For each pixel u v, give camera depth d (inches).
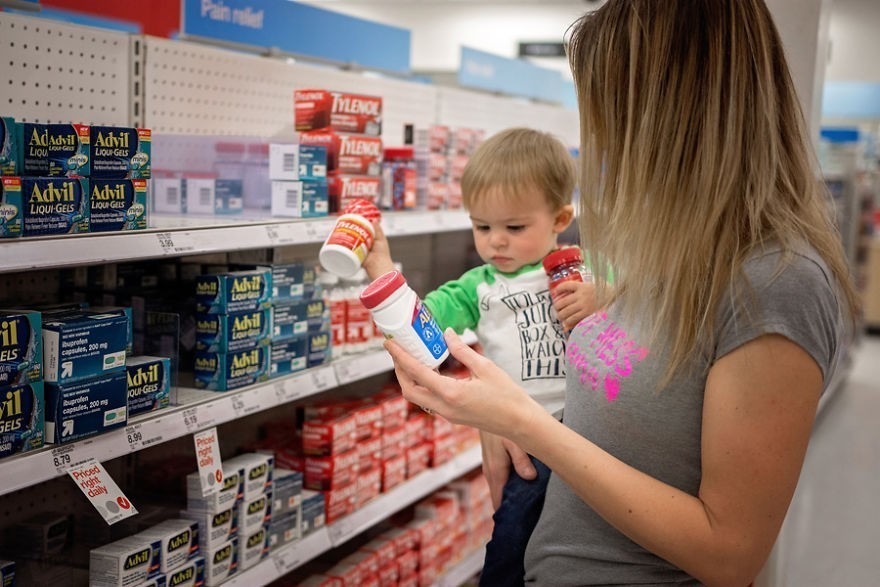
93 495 64.2
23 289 82.0
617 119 47.8
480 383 47.8
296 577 104.3
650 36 45.7
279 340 87.2
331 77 121.4
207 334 80.6
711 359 45.1
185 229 73.2
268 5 121.1
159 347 76.5
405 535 114.8
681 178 45.6
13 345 60.0
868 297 418.0
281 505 89.8
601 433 49.6
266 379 85.7
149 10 138.2
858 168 354.6
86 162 66.2
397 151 109.3
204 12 110.0
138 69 91.0
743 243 45.3
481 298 80.8
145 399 71.9
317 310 92.7
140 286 88.6
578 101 49.9
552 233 82.0
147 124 92.4
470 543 133.7
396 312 50.8
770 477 42.8
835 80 515.2
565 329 72.1
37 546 76.5
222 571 82.0
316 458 96.9
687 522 44.2
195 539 79.6
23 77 79.6
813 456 232.7
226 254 99.0
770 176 44.9
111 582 71.4
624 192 47.4
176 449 85.9
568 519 53.1
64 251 62.0
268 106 109.8
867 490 207.2
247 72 105.7
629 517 45.2
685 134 45.4
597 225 50.3
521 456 67.8
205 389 80.9
